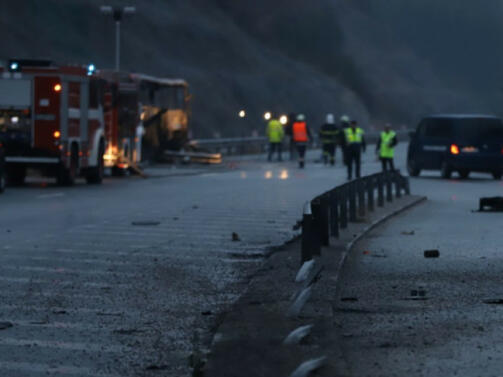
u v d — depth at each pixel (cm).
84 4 15350
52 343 1603
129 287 2177
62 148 5941
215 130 15650
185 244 3006
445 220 4016
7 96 5922
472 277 2353
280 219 3872
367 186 4088
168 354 1523
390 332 1695
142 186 6138
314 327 1600
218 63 17675
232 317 1691
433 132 7625
